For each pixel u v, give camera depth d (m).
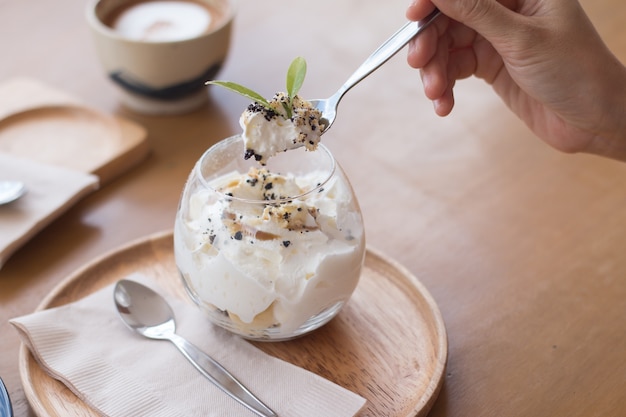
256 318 0.45
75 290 0.51
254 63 0.73
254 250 0.44
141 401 0.44
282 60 0.73
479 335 0.50
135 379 0.45
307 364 0.47
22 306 0.51
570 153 0.58
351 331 0.49
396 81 0.72
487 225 0.57
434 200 0.59
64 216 0.58
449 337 0.49
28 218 0.55
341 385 0.46
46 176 0.58
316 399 0.44
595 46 0.50
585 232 0.57
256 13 0.79
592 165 0.63
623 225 0.57
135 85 0.66
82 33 0.77
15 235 0.54
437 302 0.52
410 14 0.50
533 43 0.49
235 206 0.44
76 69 0.73
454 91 0.71
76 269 0.54
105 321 0.48
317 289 0.45
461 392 0.46
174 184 0.61
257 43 0.75
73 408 0.44
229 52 0.69
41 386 0.45
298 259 0.44
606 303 0.52
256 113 0.45
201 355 0.46
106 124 0.65
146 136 0.63
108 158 0.61
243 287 0.44
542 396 0.46
